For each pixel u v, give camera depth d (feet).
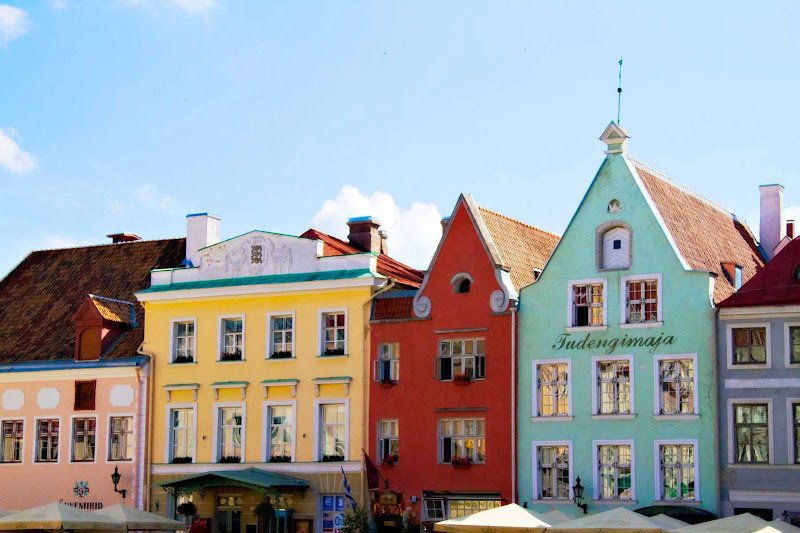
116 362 177.37
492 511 128.57
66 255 203.31
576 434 146.82
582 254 149.69
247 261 171.94
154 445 173.99
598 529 120.47
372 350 161.17
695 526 117.19
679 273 143.74
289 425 166.09
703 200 167.12
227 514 168.25
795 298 136.98
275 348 168.66
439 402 155.22
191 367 173.27
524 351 151.02
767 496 136.15
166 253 194.70
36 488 180.45
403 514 155.74
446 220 168.96
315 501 162.40
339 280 163.12
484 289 154.20
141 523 135.54
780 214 176.04
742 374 139.03
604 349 146.61
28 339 189.47
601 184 150.00
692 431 140.56
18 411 183.83
